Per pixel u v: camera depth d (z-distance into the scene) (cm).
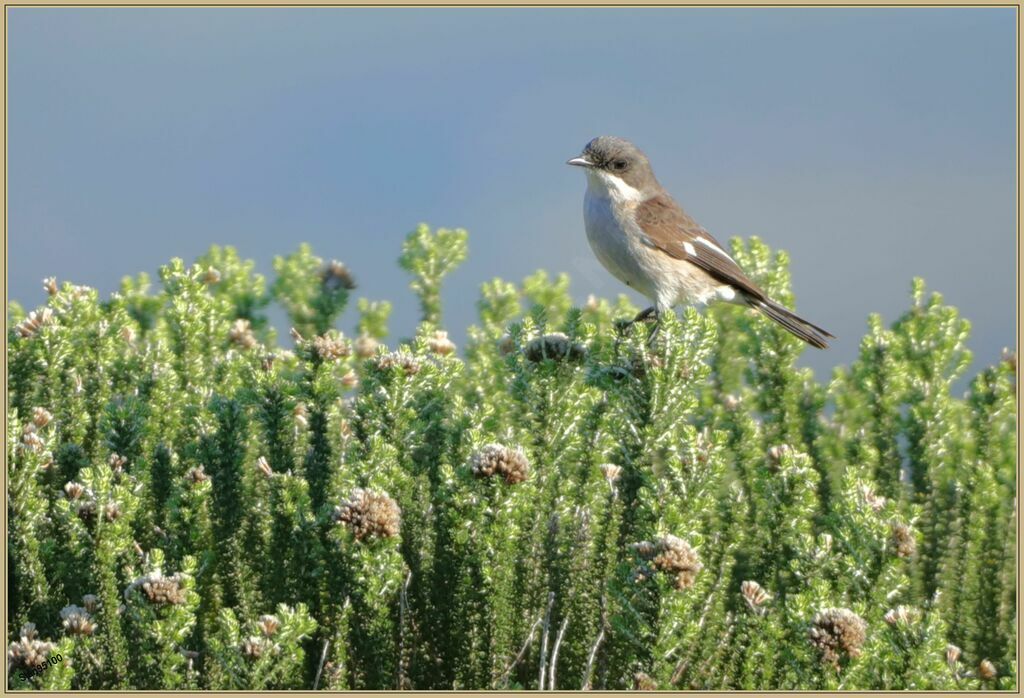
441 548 1292
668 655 1155
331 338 1548
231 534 1388
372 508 1208
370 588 1203
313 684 1189
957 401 1825
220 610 1276
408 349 1547
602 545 1341
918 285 1894
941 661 1120
